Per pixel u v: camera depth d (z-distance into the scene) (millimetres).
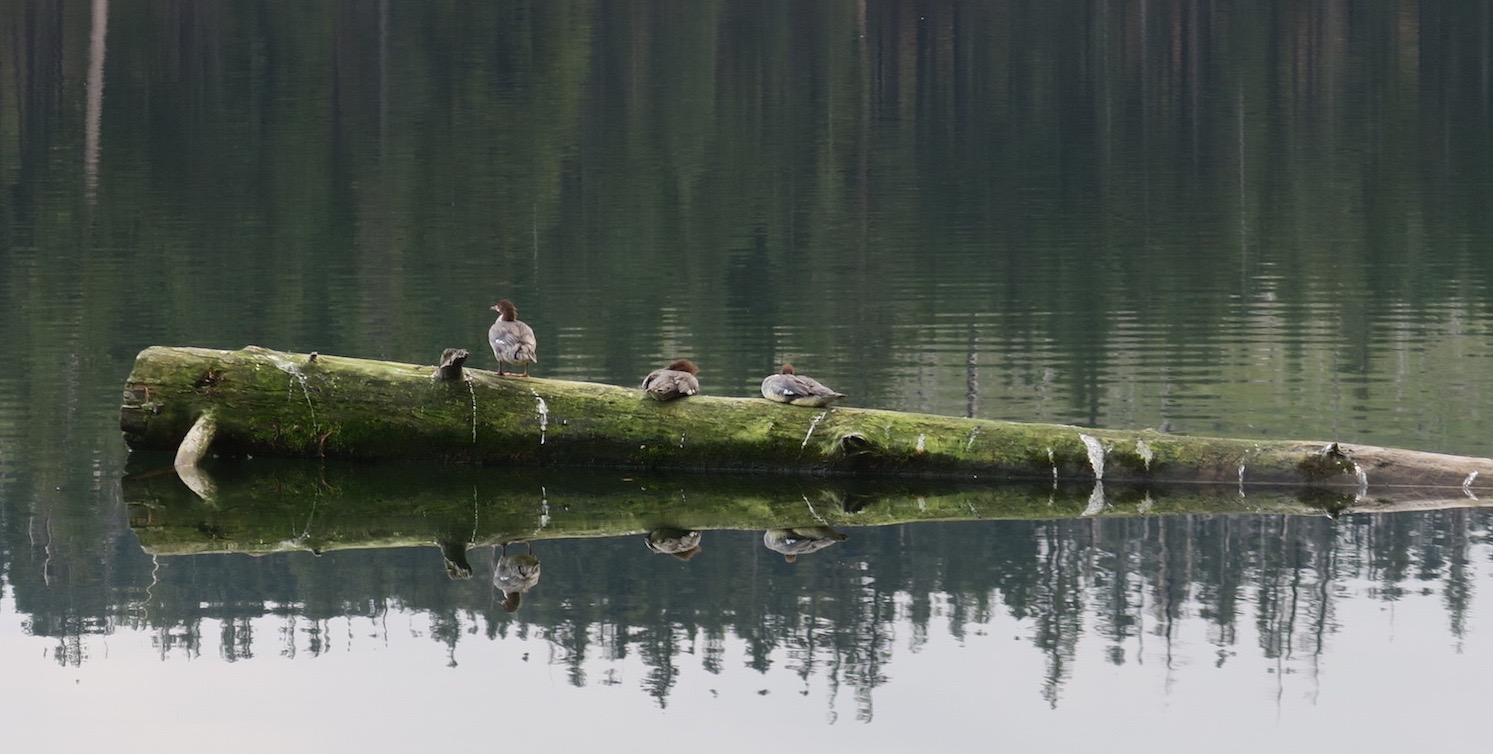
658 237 38031
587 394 18656
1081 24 80062
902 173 48594
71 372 23766
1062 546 16078
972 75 69562
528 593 14977
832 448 18266
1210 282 31547
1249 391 22500
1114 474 18109
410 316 28688
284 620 14336
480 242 37562
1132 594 14797
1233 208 41469
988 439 18250
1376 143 52500
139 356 18938
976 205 42750
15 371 23797
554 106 62031
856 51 74688
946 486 18250
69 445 19781
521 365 24266
